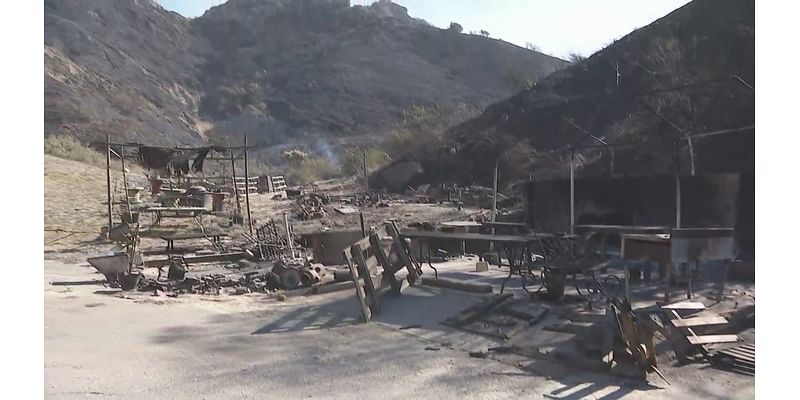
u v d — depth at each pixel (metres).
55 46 95.25
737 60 23.38
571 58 45.69
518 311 8.13
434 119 52.06
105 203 26.94
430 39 120.12
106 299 10.18
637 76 31.50
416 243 13.84
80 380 5.93
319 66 115.38
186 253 17.36
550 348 6.77
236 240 20.22
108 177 21.30
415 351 7.07
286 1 143.38
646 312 7.08
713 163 17.50
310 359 6.82
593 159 25.89
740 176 11.05
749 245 10.84
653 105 24.47
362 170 45.56
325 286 10.52
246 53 125.94
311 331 8.09
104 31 113.44
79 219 23.67
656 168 20.20
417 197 31.22
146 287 11.58
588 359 6.21
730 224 11.14
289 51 124.94
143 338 7.68
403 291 9.82
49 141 41.75
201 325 8.41
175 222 23.47
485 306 8.44
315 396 5.66
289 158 59.28
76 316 8.74
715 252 7.50
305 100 103.06
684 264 9.66
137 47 114.12
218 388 5.87
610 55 36.19
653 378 5.88
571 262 8.73
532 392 5.68
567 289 9.20
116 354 6.89
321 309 9.21
